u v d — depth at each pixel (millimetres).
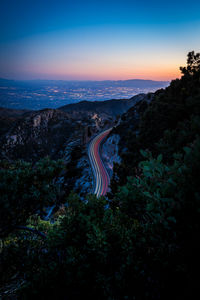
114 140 55812
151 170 2924
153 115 29219
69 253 3564
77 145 75000
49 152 123562
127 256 3184
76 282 3273
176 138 7816
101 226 4160
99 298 3111
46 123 139750
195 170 2248
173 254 2463
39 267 4117
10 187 5664
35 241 6625
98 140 77625
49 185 6781
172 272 2471
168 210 2404
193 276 2246
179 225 2377
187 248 2346
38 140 127062
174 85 27688
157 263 2703
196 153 2199
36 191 6066
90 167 54125
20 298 3559
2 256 5352
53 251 4219
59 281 3398
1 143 115125
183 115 19422
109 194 15766
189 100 18750
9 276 5059
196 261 2268
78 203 5098
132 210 4211
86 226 4059
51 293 3318
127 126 55719
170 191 2520
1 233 6629
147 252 3039
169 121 22297
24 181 6211
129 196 4043
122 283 2828
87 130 87938
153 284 2611
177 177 2541
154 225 2768
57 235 4285
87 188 44250
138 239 3410
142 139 29516
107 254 3330
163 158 7543
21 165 6793
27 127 128875
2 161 6832
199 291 2207
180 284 2373
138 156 26922
